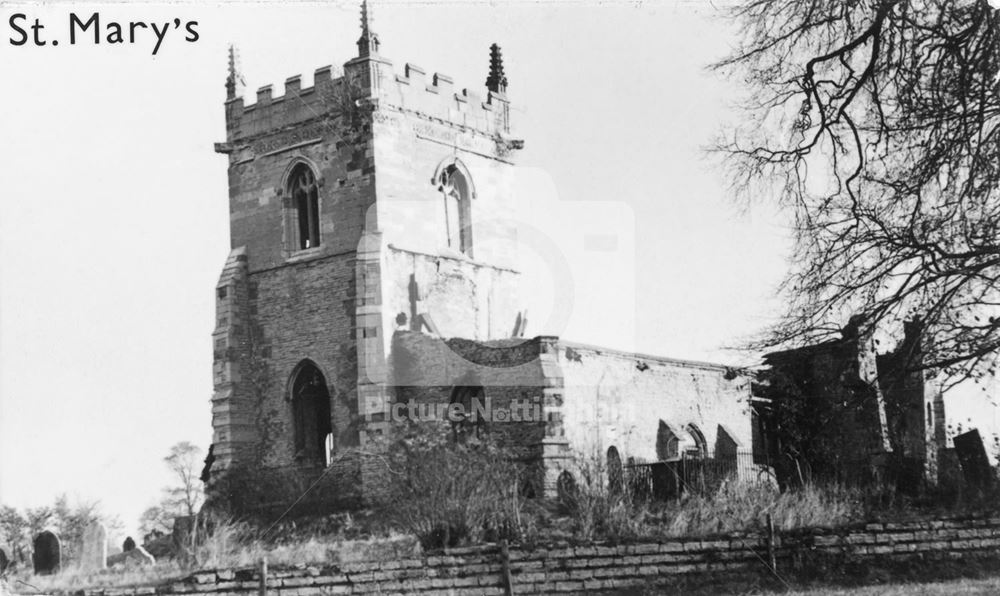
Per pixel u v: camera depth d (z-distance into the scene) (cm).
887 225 3150
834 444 3650
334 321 5250
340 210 5275
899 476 3541
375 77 5209
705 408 5103
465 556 2848
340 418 5166
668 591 2806
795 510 3089
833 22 3262
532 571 2841
